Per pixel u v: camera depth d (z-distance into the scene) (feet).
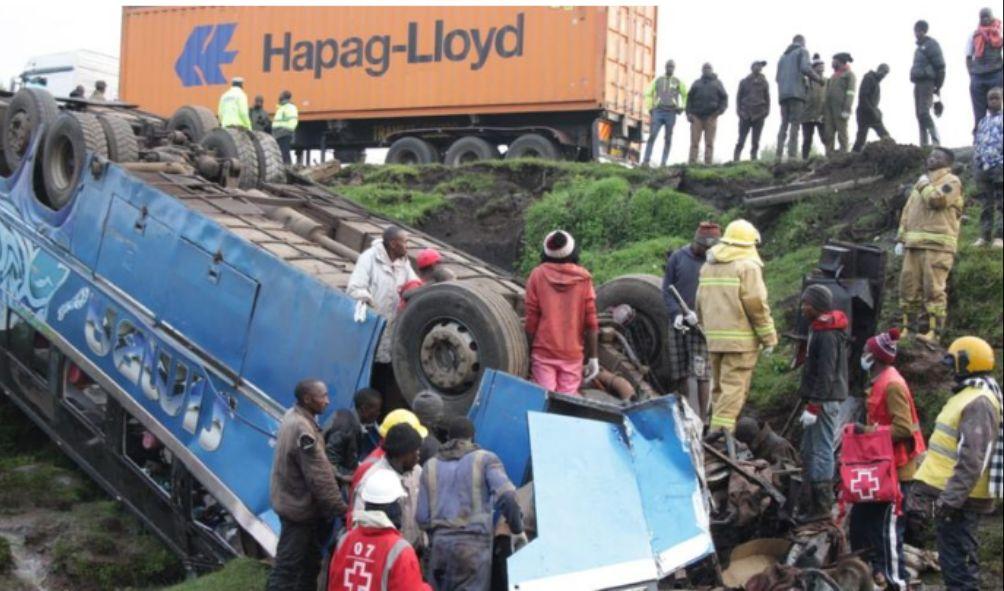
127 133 37.86
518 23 73.67
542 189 59.77
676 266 33.50
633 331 34.01
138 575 33.32
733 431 31.91
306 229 35.58
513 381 27.12
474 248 57.57
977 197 45.83
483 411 27.35
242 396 31.22
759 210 51.11
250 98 82.84
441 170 63.52
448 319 29.30
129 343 34.58
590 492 24.80
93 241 36.29
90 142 37.01
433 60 76.28
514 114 75.20
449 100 75.82
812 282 34.40
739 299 31.58
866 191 49.55
